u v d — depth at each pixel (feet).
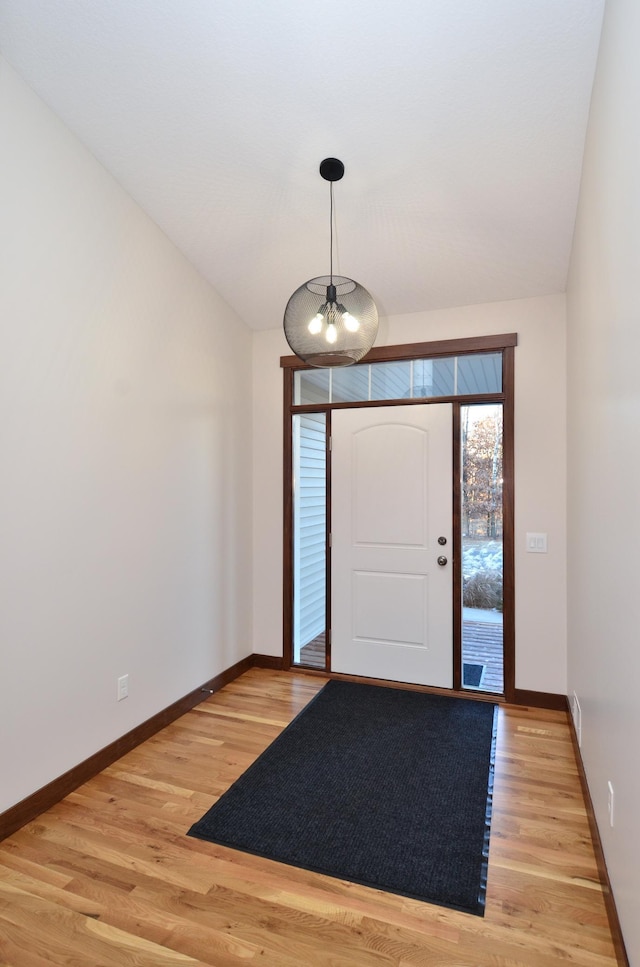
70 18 6.11
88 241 7.77
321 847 6.21
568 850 6.16
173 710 9.61
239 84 6.78
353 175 8.08
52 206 7.14
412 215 8.82
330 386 12.17
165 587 9.46
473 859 6.01
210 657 10.84
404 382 11.57
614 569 5.08
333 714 9.89
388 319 11.50
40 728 6.89
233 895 5.47
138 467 8.78
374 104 6.90
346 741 8.83
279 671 12.32
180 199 8.71
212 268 10.42
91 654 7.76
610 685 5.29
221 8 5.90
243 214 9.02
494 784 7.53
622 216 4.58
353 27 6.00
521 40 5.96
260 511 12.56
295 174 8.14
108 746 8.06
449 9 5.73
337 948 4.85
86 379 7.70
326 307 7.36
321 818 6.76
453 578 11.09
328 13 5.86
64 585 7.29
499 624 10.87
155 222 9.22
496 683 10.92
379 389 11.75
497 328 10.69
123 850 6.14
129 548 8.56
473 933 5.01
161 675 9.32
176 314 9.80
